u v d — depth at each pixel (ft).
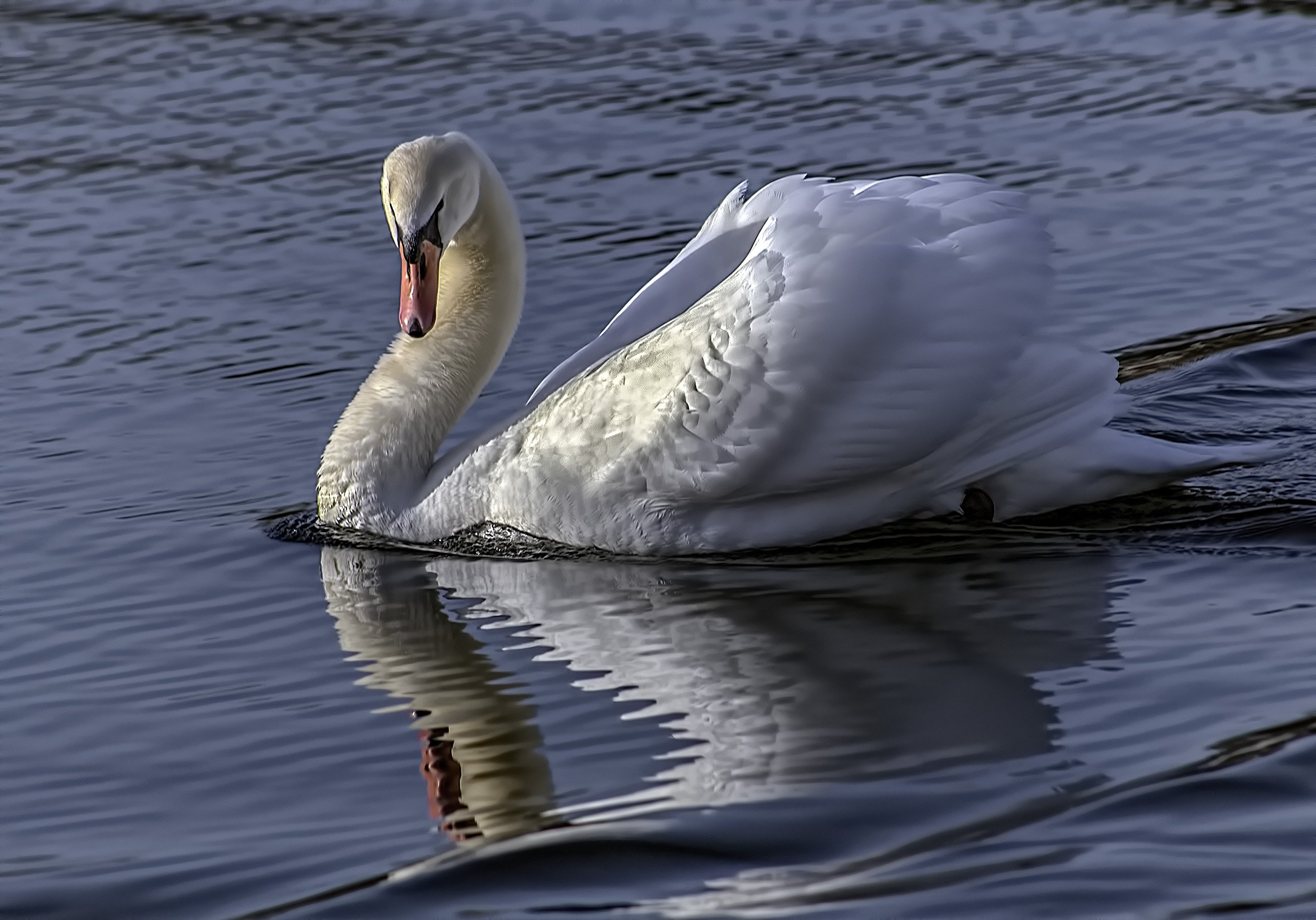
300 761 32.91
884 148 74.79
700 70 86.02
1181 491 44.27
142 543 45.24
